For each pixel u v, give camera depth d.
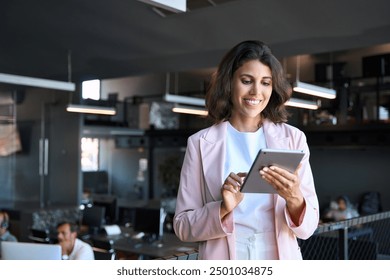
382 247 6.34
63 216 9.54
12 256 3.11
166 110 16.47
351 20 5.20
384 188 11.86
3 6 5.96
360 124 9.90
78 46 6.96
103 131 13.27
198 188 1.24
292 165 1.05
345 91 11.17
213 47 6.50
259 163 1.03
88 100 13.30
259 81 1.17
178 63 7.58
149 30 6.21
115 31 6.34
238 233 1.18
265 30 5.74
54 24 6.27
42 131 11.09
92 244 5.11
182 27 6.02
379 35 5.64
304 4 5.11
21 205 10.09
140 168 16.98
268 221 1.18
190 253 1.70
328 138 10.55
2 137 11.69
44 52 7.34
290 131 1.25
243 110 1.20
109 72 8.44
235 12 5.50
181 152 15.62
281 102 1.25
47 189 10.91
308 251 3.70
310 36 5.76
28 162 11.27
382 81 11.45
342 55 13.10
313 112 11.77
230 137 1.25
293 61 13.62
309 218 1.12
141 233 6.05
